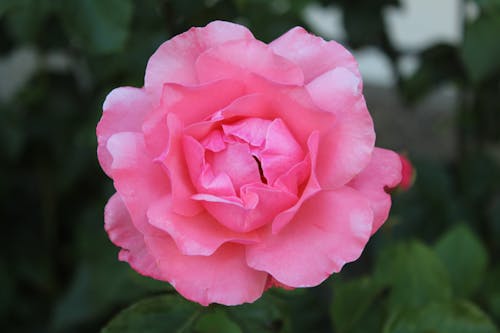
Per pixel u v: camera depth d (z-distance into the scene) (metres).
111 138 0.37
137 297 0.56
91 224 0.60
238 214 0.36
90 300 0.59
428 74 0.66
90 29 0.50
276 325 0.42
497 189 0.69
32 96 0.69
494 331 0.46
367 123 0.37
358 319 0.48
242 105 0.36
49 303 0.73
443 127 0.74
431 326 0.46
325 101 0.37
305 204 0.37
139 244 0.38
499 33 0.55
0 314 0.71
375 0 0.65
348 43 0.67
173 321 0.42
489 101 0.66
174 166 0.36
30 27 0.64
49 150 0.71
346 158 0.37
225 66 0.37
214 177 0.36
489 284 0.55
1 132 0.67
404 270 0.49
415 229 0.66
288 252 0.37
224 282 0.37
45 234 0.74
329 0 0.66
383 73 1.09
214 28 0.37
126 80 0.59
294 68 0.36
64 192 0.74
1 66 0.99
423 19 1.08
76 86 0.70
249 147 0.36
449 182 0.69
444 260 0.53
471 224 0.67
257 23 0.58
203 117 0.37
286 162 0.36
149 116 0.36
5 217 0.75
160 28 0.56
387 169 0.38
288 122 0.37
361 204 0.37
